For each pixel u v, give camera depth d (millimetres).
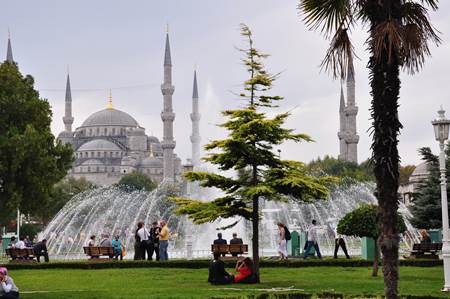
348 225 33000
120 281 31656
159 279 32281
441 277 31656
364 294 24594
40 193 68812
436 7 17922
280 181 27906
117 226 87250
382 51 17516
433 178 62844
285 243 40156
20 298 25078
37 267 39438
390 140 17453
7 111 68062
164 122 198500
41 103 71000
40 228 114938
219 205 29234
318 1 18688
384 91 17500
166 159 197125
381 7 17703
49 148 72250
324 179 29000
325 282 29547
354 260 38375
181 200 29812
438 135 28016
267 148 29016
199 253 61031
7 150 65250
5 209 68062
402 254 48438
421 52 17578
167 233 41531
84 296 25484
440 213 61344
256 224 29219
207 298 23734
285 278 31703
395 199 17406
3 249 68062
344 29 18328
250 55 29156
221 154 28828
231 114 28656
